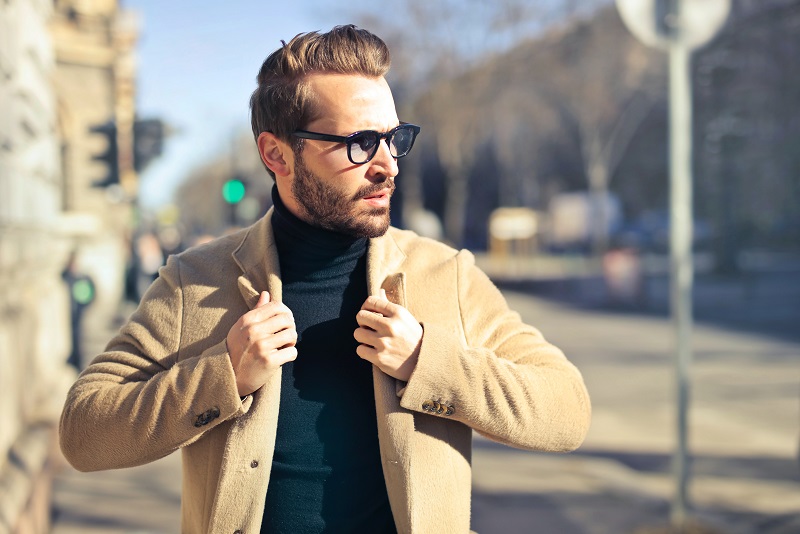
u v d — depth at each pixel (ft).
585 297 74.28
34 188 15.53
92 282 25.76
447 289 5.87
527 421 5.38
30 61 15.35
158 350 5.67
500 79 102.53
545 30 99.40
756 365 36.24
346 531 5.44
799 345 41.83
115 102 58.23
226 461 5.24
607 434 24.84
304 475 5.43
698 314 56.65
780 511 17.58
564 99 105.29
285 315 5.32
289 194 5.75
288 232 5.79
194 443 5.54
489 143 138.72
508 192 159.33
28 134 15.21
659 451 22.93
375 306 5.43
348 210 5.48
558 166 148.05
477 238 185.26
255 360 5.20
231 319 5.67
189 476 5.60
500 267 96.78
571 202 137.80
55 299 20.90
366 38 5.57
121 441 5.30
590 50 97.45
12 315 13.44
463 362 5.35
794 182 92.89
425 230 111.96
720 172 83.46
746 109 58.70
